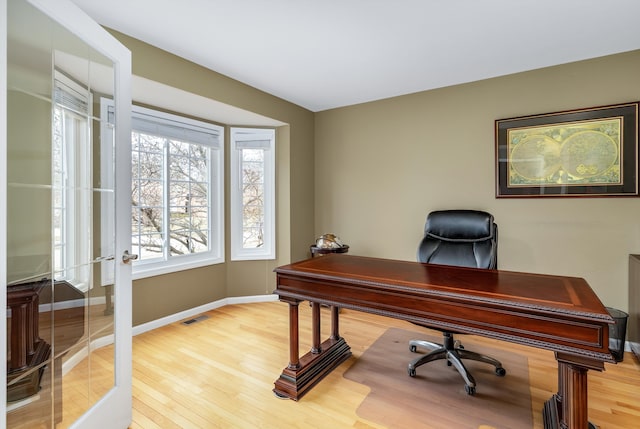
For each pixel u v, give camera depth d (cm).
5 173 105
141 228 292
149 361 226
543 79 272
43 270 130
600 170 251
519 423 161
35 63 124
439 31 216
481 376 207
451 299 142
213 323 302
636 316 226
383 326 294
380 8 190
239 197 370
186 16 199
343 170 385
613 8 188
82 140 147
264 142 373
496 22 204
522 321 127
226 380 202
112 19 202
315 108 391
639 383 198
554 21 203
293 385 182
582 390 120
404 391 189
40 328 127
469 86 305
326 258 234
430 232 244
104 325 156
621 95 244
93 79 150
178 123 314
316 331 211
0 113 103
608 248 251
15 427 116
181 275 315
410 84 313
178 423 162
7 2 112
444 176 320
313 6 189
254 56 254
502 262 291
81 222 148
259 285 373
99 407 144
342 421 163
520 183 281
